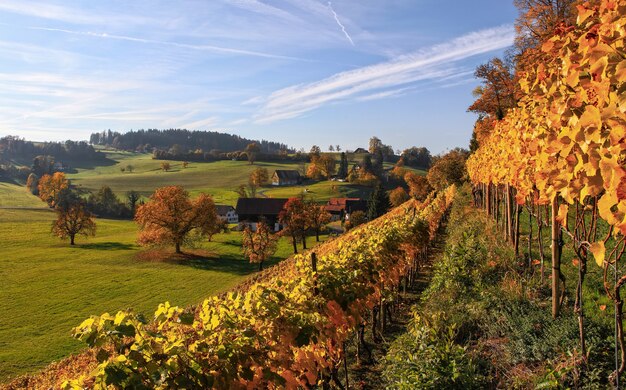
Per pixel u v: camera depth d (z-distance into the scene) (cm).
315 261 653
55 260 5612
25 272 4962
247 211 9581
